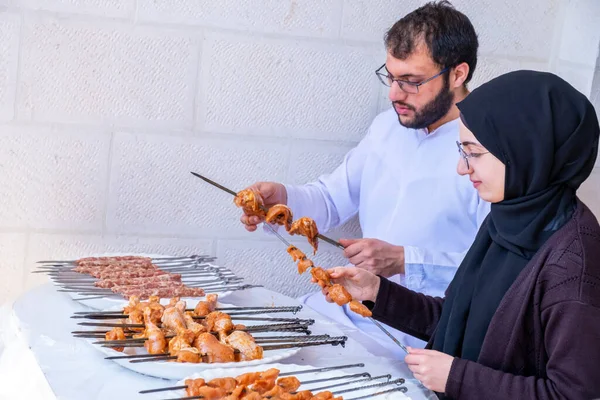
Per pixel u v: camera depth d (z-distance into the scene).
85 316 2.56
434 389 2.31
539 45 4.36
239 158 4.07
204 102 3.97
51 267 3.26
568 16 4.34
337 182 3.95
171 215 4.04
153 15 3.82
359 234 4.28
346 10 4.05
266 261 4.20
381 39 4.12
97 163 3.90
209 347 2.36
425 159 3.64
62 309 2.79
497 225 2.45
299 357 2.54
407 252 3.32
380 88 4.17
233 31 3.93
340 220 3.98
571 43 4.38
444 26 3.36
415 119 3.49
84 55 3.78
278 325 2.68
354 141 4.19
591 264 2.21
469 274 2.55
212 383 2.15
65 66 3.77
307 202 3.83
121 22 3.79
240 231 4.14
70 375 2.27
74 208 3.92
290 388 2.17
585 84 4.43
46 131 3.81
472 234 3.61
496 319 2.35
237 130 4.04
